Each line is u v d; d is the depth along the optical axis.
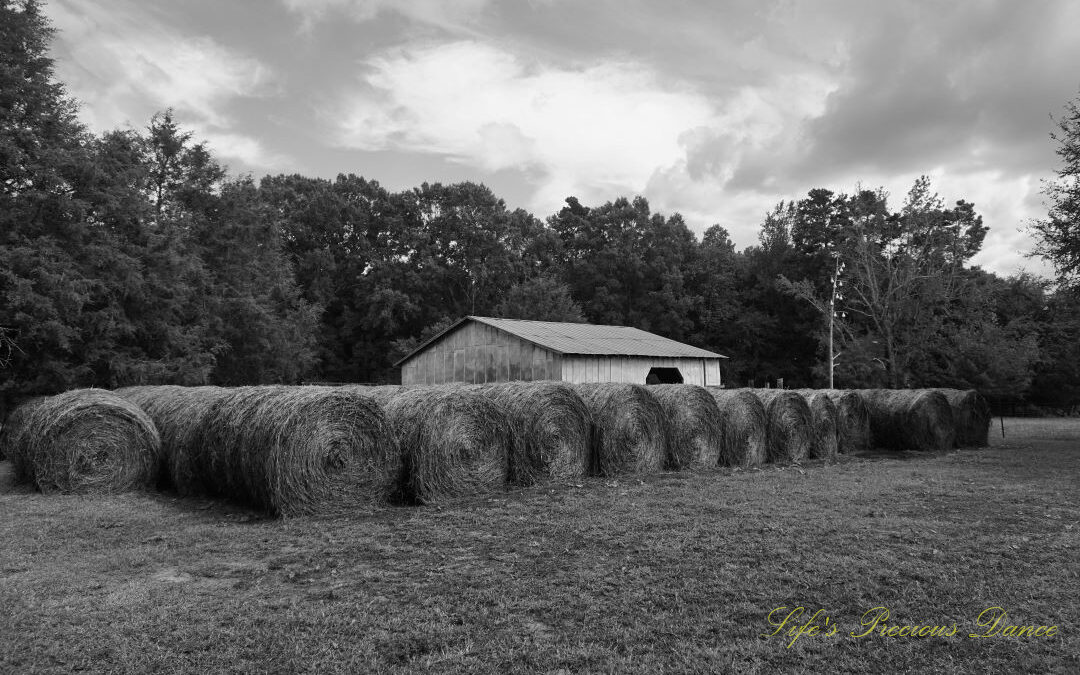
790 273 51.25
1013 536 7.16
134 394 13.55
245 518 8.47
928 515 8.38
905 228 39.41
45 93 23.02
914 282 39.34
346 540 7.17
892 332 39.44
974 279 38.94
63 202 22.23
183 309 29.73
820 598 5.24
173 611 4.98
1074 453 16.75
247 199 35.12
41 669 4.04
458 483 9.98
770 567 6.03
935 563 6.15
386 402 10.53
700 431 13.53
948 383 32.03
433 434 9.71
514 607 5.05
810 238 50.25
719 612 4.94
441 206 57.72
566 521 8.07
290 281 41.72
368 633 4.57
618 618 4.84
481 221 56.03
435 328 45.69
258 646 4.35
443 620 4.79
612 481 11.56
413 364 26.14
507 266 55.25
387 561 6.34
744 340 51.56
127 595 5.35
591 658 4.17
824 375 40.66
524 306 46.16
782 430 14.85
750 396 14.41
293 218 54.09
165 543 7.07
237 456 8.90
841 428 16.86
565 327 26.08
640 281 55.91
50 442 9.98
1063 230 22.16
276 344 35.16
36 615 4.88
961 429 18.34
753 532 7.40
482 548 6.80
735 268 56.31
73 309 22.09
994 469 13.29
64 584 5.64
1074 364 39.12
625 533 7.39
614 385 12.75
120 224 25.78
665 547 6.74
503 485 10.78
